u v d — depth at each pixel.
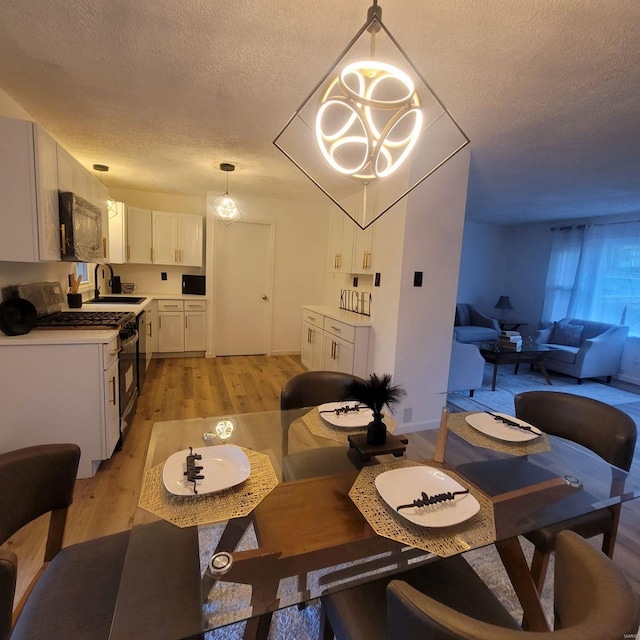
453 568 1.18
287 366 4.96
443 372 3.11
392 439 1.47
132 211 4.78
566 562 0.84
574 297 5.81
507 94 2.00
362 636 0.95
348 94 1.05
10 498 1.04
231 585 0.92
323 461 1.40
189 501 1.09
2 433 2.10
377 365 3.32
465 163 2.90
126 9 1.44
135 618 0.84
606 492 1.41
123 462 2.41
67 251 2.36
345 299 4.83
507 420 1.79
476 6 1.35
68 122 2.58
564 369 5.12
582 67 1.72
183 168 3.70
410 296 2.94
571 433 1.75
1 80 2.02
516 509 1.25
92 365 2.17
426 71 1.79
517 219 6.16
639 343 5.00
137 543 0.98
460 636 0.59
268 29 1.54
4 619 0.70
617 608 0.64
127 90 2.11
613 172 3.38
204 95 2.14
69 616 0.91
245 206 5.11
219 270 5.21
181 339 5.12
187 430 1.66
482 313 7.11
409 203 2.82
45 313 2.79
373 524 1.06
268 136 2.76
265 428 1.70
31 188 2.00
